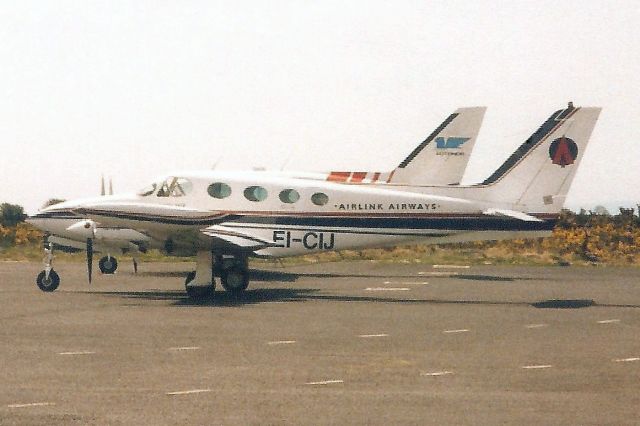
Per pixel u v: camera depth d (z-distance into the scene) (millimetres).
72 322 16406
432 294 22609
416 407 9289
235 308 19031
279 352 12922
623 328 15914
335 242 23828
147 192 24156
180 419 8703
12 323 16203
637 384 10555
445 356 12617
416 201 23578
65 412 8977
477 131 30859
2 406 9266
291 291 23328
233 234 22453
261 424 8523
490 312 18469
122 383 10516
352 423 8586
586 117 23359
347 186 24016
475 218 23469
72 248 26469
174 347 13352
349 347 13430
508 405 9391
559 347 13547
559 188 23469
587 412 9062
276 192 23953
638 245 42781
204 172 24453
